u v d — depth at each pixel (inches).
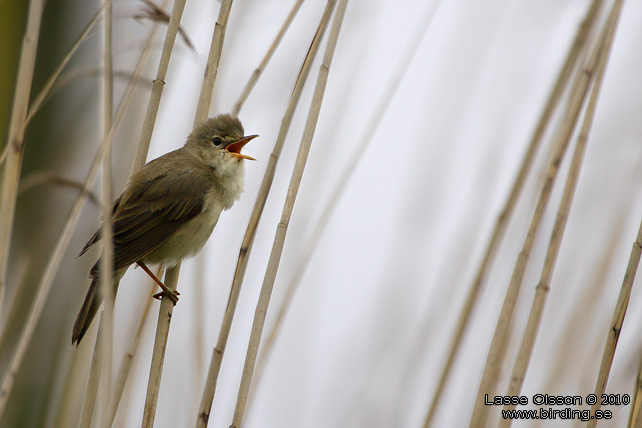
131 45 320.2
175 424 295.3
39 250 333.7
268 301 245.3
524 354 247.8
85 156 335.6
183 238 304.8
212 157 317.7
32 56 233.1
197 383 287.0
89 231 334.0
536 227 253.0
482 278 269.9
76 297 326.6
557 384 287.1
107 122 241.1
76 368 290.5
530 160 266.7
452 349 268.5
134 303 310.0
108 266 231.6
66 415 282.0
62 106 377.1
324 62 258.1
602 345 290.0
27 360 318.0
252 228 250.5
